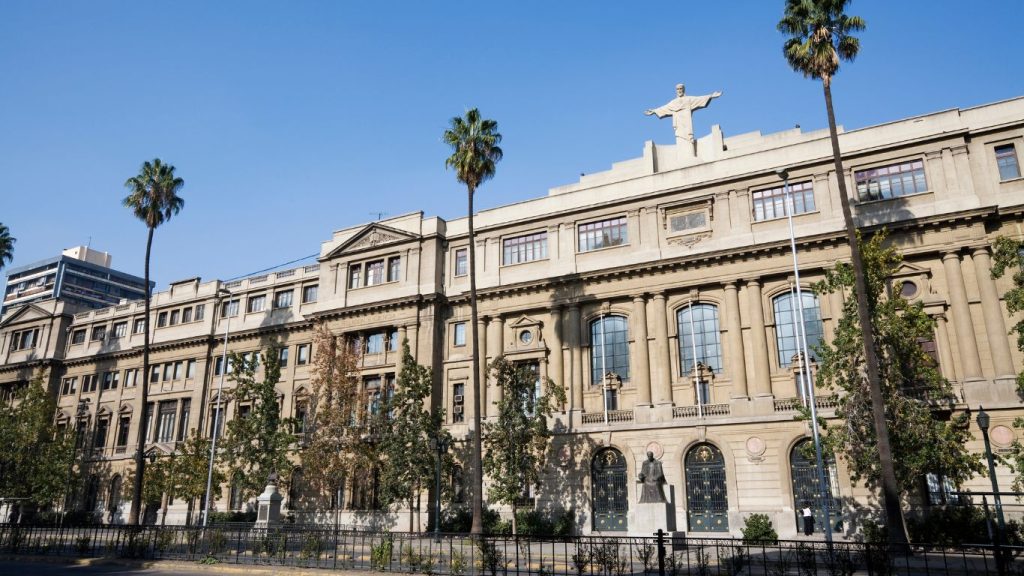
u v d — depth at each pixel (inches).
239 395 2145.7
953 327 1537.9
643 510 1295.5
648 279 1873.8
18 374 3147.1
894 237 1628.9
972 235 1553.9
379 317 2206.0
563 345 1951.3
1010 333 1401.3
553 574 878.4
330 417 2001.7
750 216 1782.7
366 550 1222.9
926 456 1267.2
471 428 1978.3
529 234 2094.0
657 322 1834.4
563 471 1819.6
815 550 836.6
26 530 1363.2
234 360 2197.3
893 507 1126.4
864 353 1355.8
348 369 2092.8
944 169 1610.5
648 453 1338.6
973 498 1411.2
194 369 2706.7
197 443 2258.9
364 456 1956.2
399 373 1923.0
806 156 1754.4
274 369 2156.7
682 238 1852.9
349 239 2338.8
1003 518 1291.8
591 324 1955.0
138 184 2301.9
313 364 2267.5
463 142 1802.4
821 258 1683.1
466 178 1775.3
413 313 2139.5
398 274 2231.8
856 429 1350.9
